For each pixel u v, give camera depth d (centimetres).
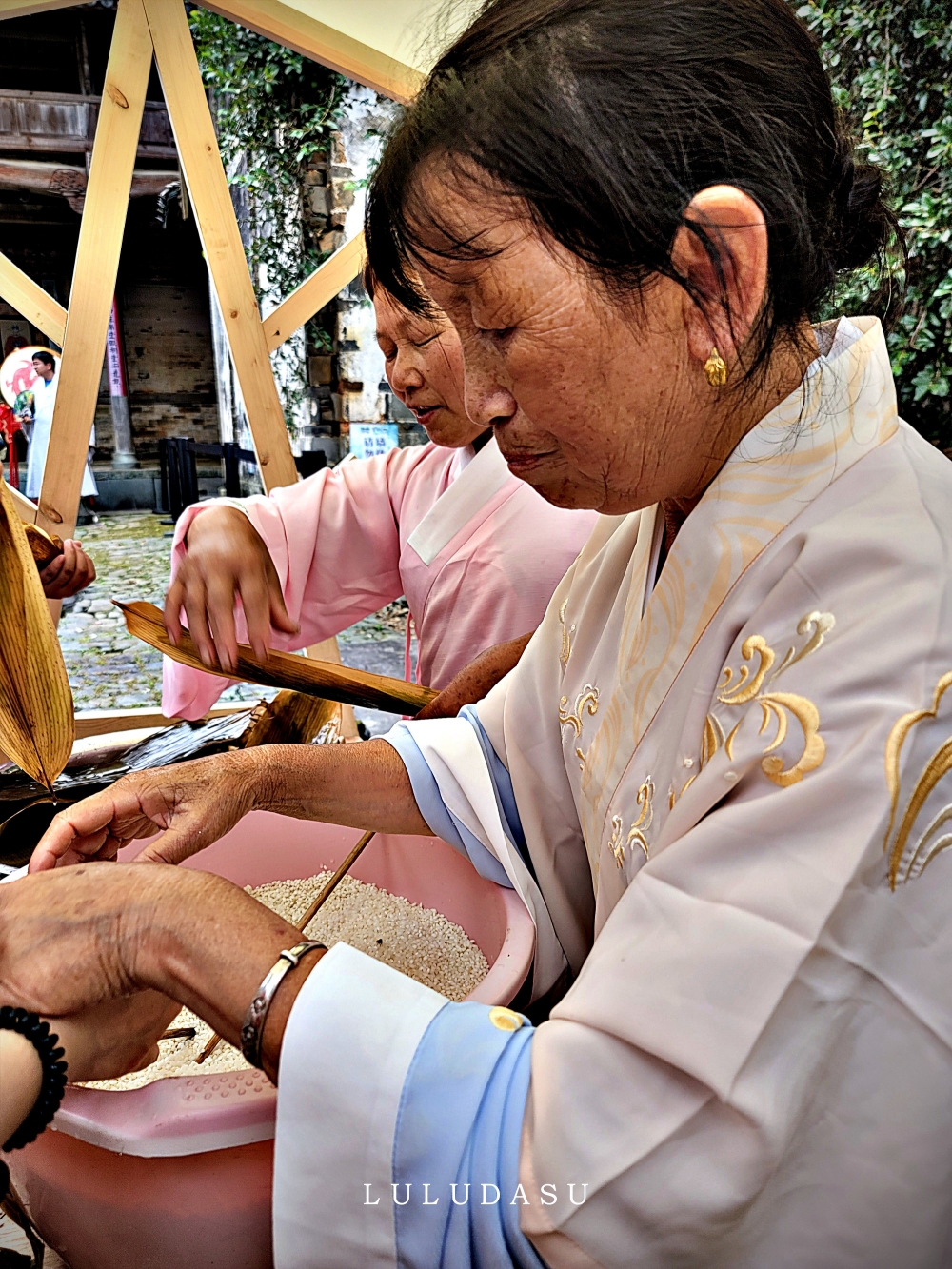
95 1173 55
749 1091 40
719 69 44
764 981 41
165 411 1341
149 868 54
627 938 46
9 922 51
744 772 46
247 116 541
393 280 55
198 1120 51
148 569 610
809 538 48
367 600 144
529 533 118
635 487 53
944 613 43
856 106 226
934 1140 41
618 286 44
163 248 1285
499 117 43
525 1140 45
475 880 90
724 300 45
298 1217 47
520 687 80
